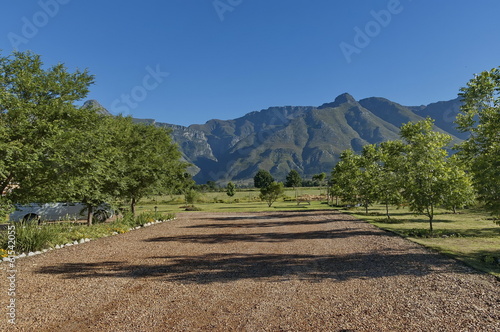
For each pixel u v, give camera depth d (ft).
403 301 15.87
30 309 15.44
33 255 29.84
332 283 19.47
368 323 13.29
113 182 52.95
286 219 66.28
